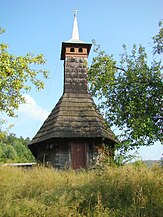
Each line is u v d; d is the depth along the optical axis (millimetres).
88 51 23578
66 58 22531
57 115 20016
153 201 8484
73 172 13477
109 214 8102
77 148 18922
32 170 13648
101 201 8812
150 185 9203
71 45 22719
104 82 13883
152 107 12430
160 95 12320
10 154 46531
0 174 12586
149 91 12477
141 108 12469
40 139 19734
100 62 14406
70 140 18953
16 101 9914
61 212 8195
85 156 18688
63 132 18719
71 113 20062
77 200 8906
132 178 9703
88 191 9492
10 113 9906
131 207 8336
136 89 12727
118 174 10289
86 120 19625
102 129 19188
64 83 22109
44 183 10539
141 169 10742
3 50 9344
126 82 13133
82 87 21844
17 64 9594
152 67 12805
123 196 9156
